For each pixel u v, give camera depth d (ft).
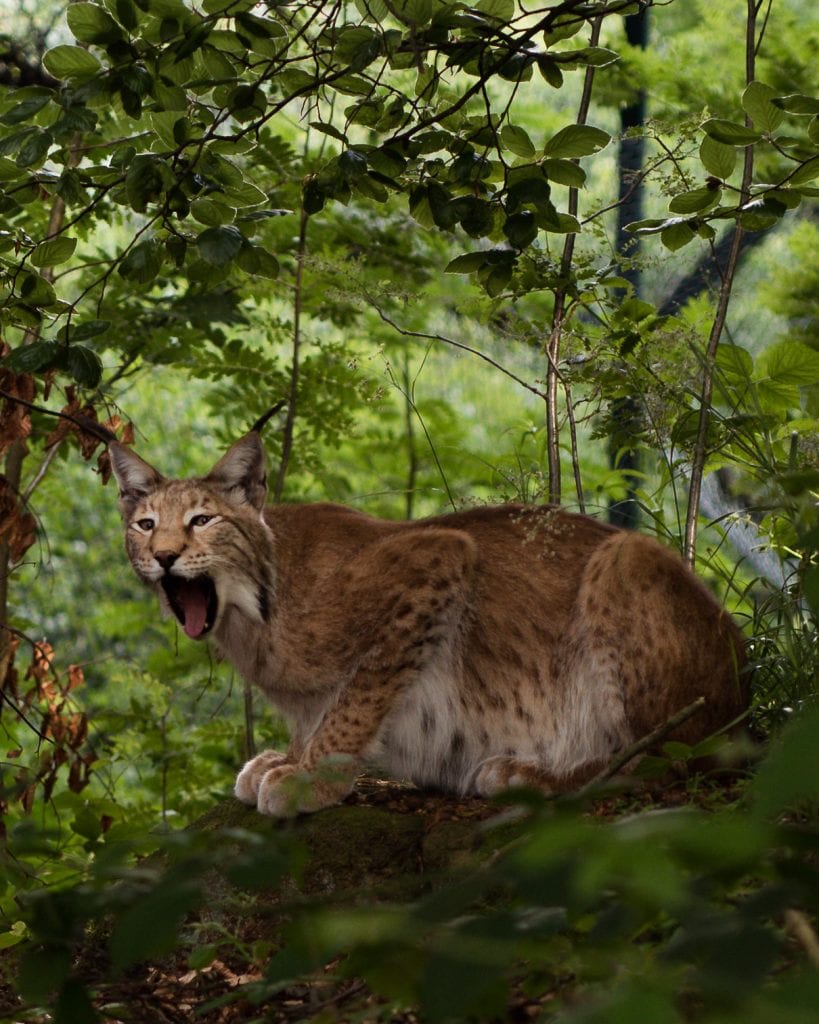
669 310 48.88
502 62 23.26
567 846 8.06
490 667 26.09
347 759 12.59
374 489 63.21
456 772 26.50
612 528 27.48
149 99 25.29
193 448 84.48
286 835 10.55
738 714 24.89
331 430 45.83
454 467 56.75
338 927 8.74
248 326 47.52
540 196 22.89
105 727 44.47
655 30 51.70
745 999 7.38
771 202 25.40
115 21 22.13
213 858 10.12
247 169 40.68
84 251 57.26
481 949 8.46
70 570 78.23
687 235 26.66
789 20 50.83
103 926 21.09
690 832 7.75
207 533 26.55
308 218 41.57
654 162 32.35
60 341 25.54
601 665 25.02
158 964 21.76
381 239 47.55
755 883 15.51
